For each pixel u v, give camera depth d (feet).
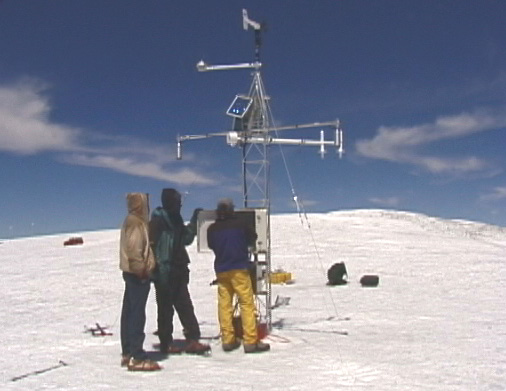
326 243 86.38
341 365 22.34
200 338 28.09
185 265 24.80
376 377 20.59
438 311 35.58
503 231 118.11
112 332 31.37
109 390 19.62
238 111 29.37
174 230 24.21
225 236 24.88
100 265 71.36
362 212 142.41
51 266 73.00
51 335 30.73
